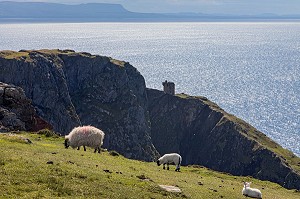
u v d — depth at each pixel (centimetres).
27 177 2381
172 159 4853
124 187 2656
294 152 18062
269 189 5003
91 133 4400
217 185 4041
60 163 2952
